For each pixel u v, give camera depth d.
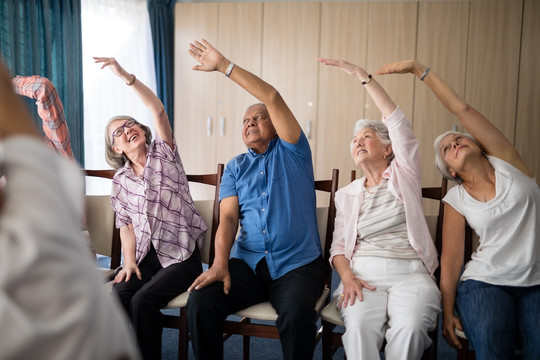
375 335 1.67
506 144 1.89
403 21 4.52
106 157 2.29
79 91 4.09
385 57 4.56
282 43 4.71
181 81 4.92
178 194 2.15
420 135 4.58
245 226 2.05
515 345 1.64
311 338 1.72
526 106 4.43
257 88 1.94
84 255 0.41
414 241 1.86
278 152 2.05
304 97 4.71
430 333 1.80
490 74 4.45
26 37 3.67
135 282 2.02
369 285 1.83
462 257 1.88
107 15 4.43
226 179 2.14
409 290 1.75
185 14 4.84
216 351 1.80
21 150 0.39
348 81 4.63
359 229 1.94
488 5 4.41
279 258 1.95
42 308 0.37
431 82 2.00
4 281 0.35
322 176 4.75
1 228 0.37
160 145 2.21
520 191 1.75
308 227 1.99
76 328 0.38
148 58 4.82
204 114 4.91
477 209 1.82
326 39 4.64
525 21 4.38
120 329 0.42
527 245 1.73
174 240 2.09
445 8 4.46
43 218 0.37
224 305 1.80
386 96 2.01
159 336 1.90
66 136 2.42
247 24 4.75
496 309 1.64
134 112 4.70
